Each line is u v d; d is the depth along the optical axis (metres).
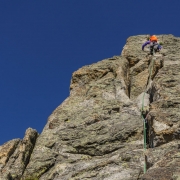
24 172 15.06
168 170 10.87
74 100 18.86
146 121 16.03
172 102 15.94
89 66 21.62
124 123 16.42
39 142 16.38
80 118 17.30
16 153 15.80
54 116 17.84
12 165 15.23
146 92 19.38
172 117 14.89
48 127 17.42
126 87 19.84
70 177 13.77
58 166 14.70
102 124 16.58
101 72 20.86
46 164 15.16
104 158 14.73
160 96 16.91
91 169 13.67
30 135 16.53
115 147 15.30
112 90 19.19
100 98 18.58
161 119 14.74
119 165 13.48
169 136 13.91
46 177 14.67
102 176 13.20
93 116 17.09
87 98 18.72
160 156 12.50
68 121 17.33
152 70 21.12
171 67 20.00
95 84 19.81
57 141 16.16
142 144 15.16
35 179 14.80
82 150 15.56
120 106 17.66
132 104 17.75
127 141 15.62
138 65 22.14
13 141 16.38
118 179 12.84
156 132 14.21
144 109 16.95
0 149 15.98
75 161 15.03
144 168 12.70
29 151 16.05
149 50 23.62
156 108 15.83
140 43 24.84
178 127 14.15
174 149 12.45
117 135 15.80
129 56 22.88
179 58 21.80
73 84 20.72
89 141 15.75
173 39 25.48
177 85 17.72
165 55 22.91
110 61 22.05
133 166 13.30
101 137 15.87
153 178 10.55
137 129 15.91
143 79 21.23
